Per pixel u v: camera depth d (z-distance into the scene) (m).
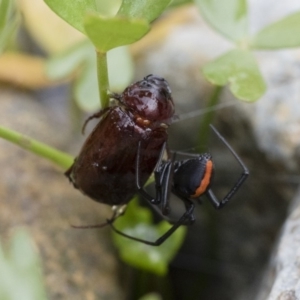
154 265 0.24
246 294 0.25
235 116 0.25
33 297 0.19
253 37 0.22
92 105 0.24
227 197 0.22
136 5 0.20
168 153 0.22
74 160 0.21
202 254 0.26
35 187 0.25
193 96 0.26
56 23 0.28
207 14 0.22
